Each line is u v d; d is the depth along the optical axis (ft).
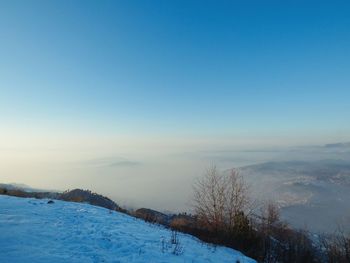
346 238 67.67
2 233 32.30
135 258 32.01
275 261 57.98
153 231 49.62
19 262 24.98
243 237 65.87
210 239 60.64
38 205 52.85
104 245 34.68
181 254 38.17
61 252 29.30
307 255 63.36
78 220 45.37
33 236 32.94
